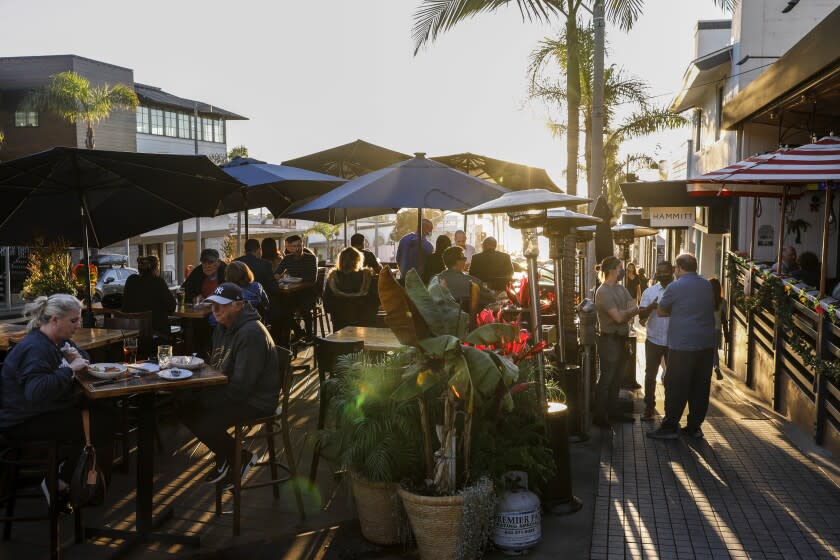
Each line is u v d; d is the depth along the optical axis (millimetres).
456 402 5000
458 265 8828
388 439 5203
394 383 5418
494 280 10562
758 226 13812
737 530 5594
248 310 5793
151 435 5449
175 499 6172
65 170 7414
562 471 5918
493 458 5176
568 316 10109
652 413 9023
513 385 5672
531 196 6176
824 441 7742
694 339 7855
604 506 6074
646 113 22859
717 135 19219
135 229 8797
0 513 5855
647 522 5738
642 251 41344
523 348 5691
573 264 10148
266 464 6094
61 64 44500
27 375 5008
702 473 6902
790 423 8805
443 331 4965
